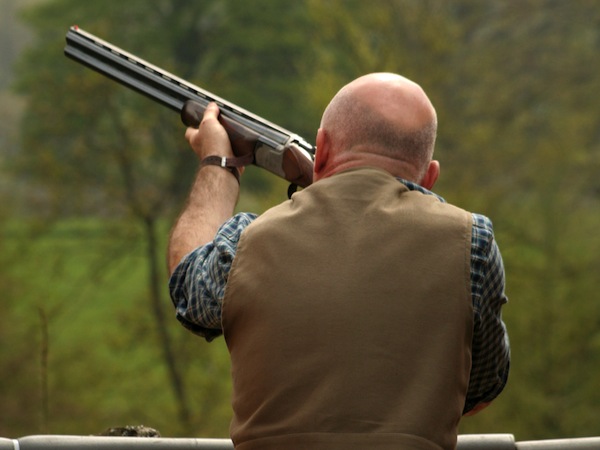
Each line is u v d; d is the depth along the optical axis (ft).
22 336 242.58
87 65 28.45
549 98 242.99
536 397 206.18
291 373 20.04
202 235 23.48
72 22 397.60
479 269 20.66
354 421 19.47
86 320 290.76
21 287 250.37
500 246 218.18
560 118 235.40
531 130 240.94
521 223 219.20
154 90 27.78
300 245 21.01
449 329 20.18
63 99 270.67
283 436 19.71
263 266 21.03
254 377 20.45
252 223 21.97
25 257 256.11
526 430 208.03
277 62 401.90
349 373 19.76
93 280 276.82
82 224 275.59
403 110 22.04
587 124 231.50
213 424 244.63
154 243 275.80
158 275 280.31
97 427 246.47
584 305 209.56
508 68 246.27
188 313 22.21
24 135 274.16
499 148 231.91
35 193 271.08
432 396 19.72
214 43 401.90
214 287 21.72
